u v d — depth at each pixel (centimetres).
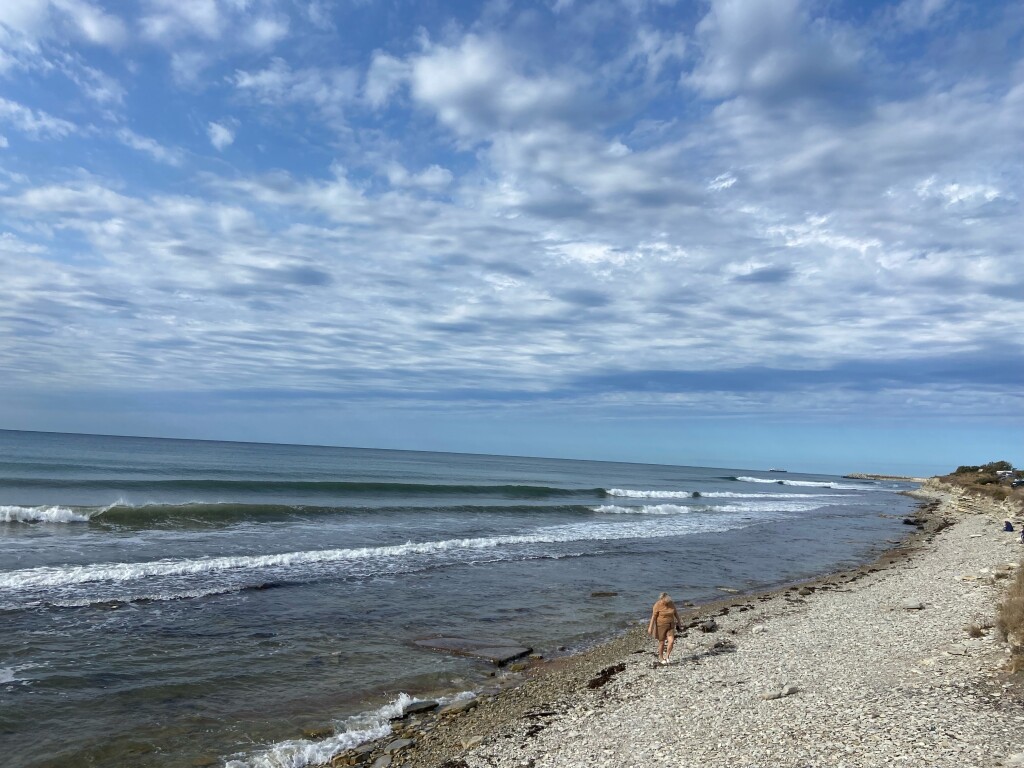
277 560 2081
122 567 1817
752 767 736
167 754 896
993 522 4159
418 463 10812
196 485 3769
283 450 14362
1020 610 1170
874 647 1275
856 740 771
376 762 904
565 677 1273
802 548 3288
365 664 1294
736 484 10988
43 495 3083
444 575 2091
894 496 9931
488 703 1129
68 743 901
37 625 1339
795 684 1065
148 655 1239
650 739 883
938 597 1770
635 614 1797
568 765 825
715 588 2197
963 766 664
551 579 2161
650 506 4822
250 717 1029
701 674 1206
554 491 5338
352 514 3247
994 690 898
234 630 1419
